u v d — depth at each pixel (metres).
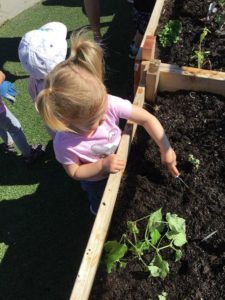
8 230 1.05
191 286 0.72
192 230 0.79
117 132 0.80
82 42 0.68
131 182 0.87
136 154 0.92
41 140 1.26
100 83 0.66
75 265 0.97
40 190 1.13
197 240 0.78
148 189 0.86
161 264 0.71
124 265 0.74
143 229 0.79
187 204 0.83
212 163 0.89
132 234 0.79
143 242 0.74
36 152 1.18
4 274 0.97
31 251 1.01
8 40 1.65
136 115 0.79
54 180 1.14
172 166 0.85
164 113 0.99
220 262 0.74
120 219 0.81
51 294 0.93
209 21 1.19
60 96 0.63
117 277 0.74
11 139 1.20
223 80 0.96
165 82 1.00
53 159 1.20
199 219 0.81
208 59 1.08
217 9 1.23
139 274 0.74
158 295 0.71
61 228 1.04
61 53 0.89
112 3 1.75
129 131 0.84
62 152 0.75
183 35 1.16
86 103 0.63
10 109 1.35
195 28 1.18
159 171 0.88
